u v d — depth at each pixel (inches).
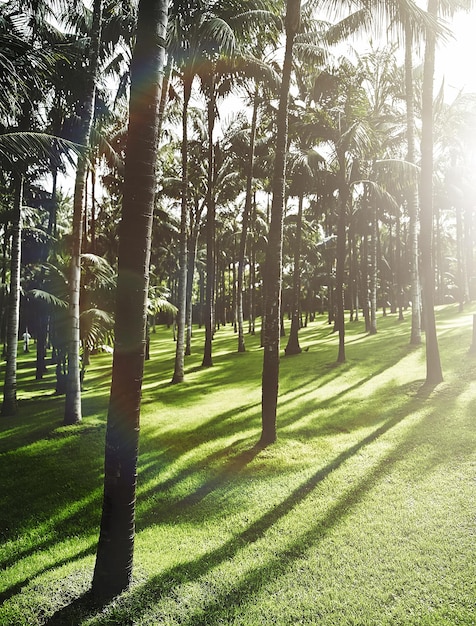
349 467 297.0
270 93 779.4
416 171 612.1
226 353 972.6
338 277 683.4
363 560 196.2
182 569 205.0
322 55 452.4
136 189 178.1
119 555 187.3
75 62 463.2
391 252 1571.1
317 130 660.7
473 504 226.7
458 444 301.1
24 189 632.4
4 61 319.9
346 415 410.9
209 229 854.5
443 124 862.5
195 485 307.0
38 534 267.7
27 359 1211.9
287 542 219.5
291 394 522.6
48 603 187.9
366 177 874.8
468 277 1305.4
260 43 497.0
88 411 519.2
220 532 240.5
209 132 804.6
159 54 179.2
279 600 176.4
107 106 573.0
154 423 456.1
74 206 477.1
